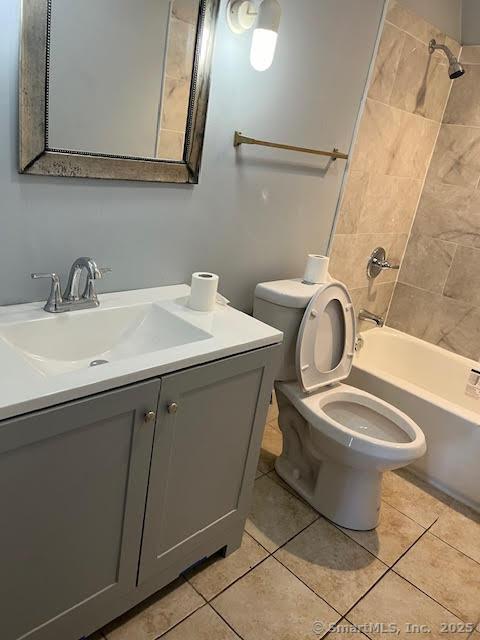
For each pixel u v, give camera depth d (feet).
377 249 8.82
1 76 3.68
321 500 6.33
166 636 4.56
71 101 4.09
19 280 4.35
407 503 6.85
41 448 3.20
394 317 10.06
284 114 5.98
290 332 6.12
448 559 5.92
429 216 9.21
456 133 8.63
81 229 4.59
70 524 3.64
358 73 6.75
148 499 4.16
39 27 3.70
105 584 4.19
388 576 5.56
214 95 5.12
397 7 6.84
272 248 6.69
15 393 3.04
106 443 3.59
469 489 6.91
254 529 5.98
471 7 7.77
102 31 4.08
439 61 8.06
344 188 7.41
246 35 5.13
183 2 4.49
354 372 8.07
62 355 4.39
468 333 9.03
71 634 4.10
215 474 4.80
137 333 4.88
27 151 3.94
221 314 5.00
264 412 5.02
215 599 4.99
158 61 4.52
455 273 9.04
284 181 6.40
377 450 5.42
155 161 4.85
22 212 4.16
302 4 5.57
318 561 5.63
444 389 9.08
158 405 3.83
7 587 3.44
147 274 5.33
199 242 5.70
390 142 7.89
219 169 5.53
